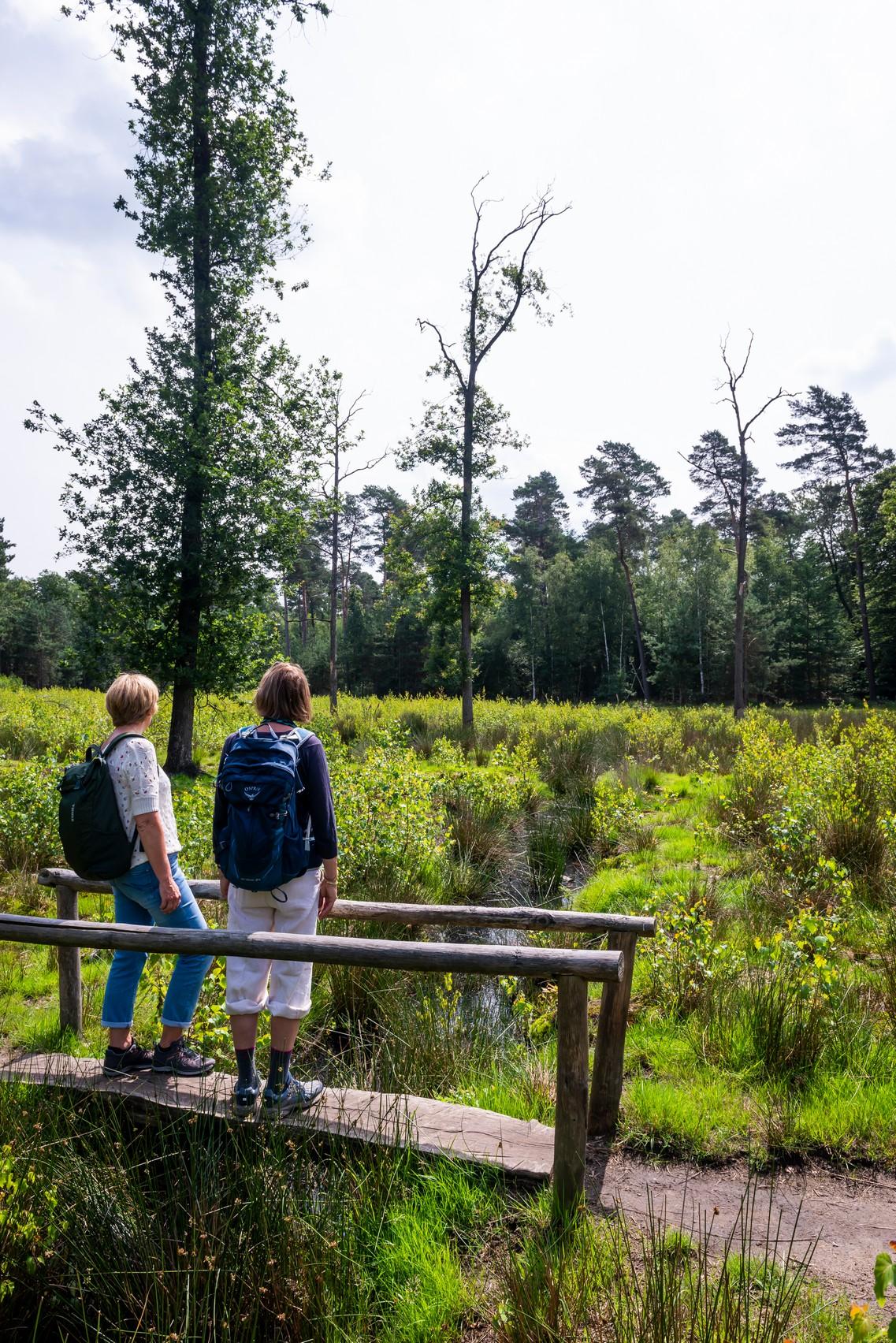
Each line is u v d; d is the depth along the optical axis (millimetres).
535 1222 2811
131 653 15227
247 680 15883
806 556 53250
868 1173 3275
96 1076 3504
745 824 8844
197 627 15633
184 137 15281
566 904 7637
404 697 32250
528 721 21266
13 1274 2555
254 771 3021
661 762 14820
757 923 5992
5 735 16750
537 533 63125
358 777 8773
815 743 14898
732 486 46875
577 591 54875
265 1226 2598
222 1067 4184
